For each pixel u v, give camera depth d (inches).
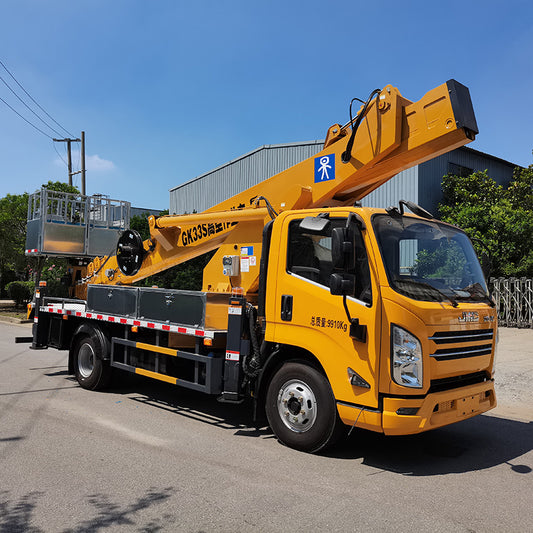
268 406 207.2
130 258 320.5
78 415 243.1
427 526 134.9
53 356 453.1
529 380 359.9
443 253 201.9
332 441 187.9
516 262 757.9
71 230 393.1
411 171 816.3
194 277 607.8
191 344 239.0
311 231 198.5
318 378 190.1
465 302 193.6
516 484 169.0
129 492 152.4
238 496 150.9
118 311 286.8
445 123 193.5
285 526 132.2
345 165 222.5
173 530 129.0
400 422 166.2
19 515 135.9
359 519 137.6
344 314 180.4
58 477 163.3
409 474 175.8
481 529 134.1
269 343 209.5
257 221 248.4
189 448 196.9
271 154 953.5
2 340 565.9
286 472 172.6
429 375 170.7
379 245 177.5
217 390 220.8
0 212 983.0
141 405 269.0
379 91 211.9
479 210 760.3
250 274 248.4
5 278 1293.1
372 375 171.5
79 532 127.3
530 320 696.4
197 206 1119.6
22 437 205.6
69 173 1139.9
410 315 169.2
